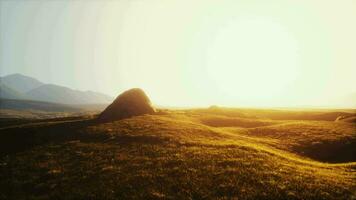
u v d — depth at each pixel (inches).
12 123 3196.4
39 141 1736.0
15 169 1209.4
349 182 960.9
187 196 852.0
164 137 1672.0
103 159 1274.6
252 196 837.2
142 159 1240.8
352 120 2792.8
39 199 882.8
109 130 1898.4
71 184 986.7
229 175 1011.9
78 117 3065.9
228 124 2945.4
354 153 1616.6
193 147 1448.1
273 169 1093.8
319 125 2458.2
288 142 1856.5
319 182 951.6
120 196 870.4
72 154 1391.5
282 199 815.1
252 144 1674.5
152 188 918.4
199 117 3169.3
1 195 933.8
